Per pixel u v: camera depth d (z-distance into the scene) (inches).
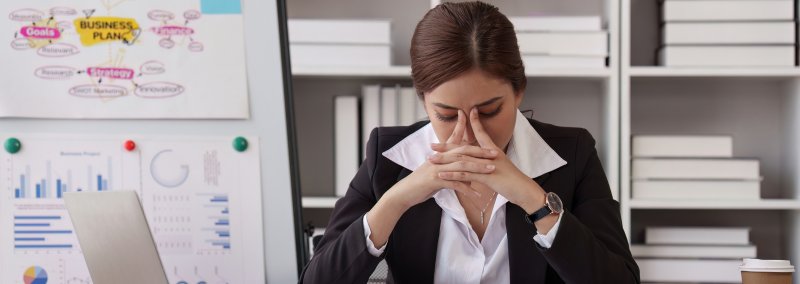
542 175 34.4
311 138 70.3
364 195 37.1
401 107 61.4
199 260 38.3
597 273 28.7
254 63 38.3
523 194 29.4
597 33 58.2
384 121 61.6
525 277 33.1
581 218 33.3
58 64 37.6
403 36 69.9
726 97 67.2
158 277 32.7
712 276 58.7
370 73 59.0
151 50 37.9
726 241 58.9
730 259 58.7
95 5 37.7
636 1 66.5
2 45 37.4
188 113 38.0
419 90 29.9
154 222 38.2
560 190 34.3
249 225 38.4
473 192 30.0
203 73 38.1
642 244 59.7
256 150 38.3
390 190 31.7
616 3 58.0
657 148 58.9
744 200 57.8
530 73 58.5
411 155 36.1
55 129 37.6
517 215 33.5
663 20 58.9
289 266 38.4
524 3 68.2
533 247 33.1
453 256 34.6
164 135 38.1
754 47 57.0
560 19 58.7
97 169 37.7
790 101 63.5
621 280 29.5
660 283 59.1
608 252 30.1
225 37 38.1
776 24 56.7
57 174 37.6
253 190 38.3
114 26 37.8
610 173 58.9
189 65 38.1
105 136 37.8
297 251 38.4
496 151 29.4
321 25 59.3
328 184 70.3
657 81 66.4
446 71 27.2
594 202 33.7
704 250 58.9
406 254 34.8
